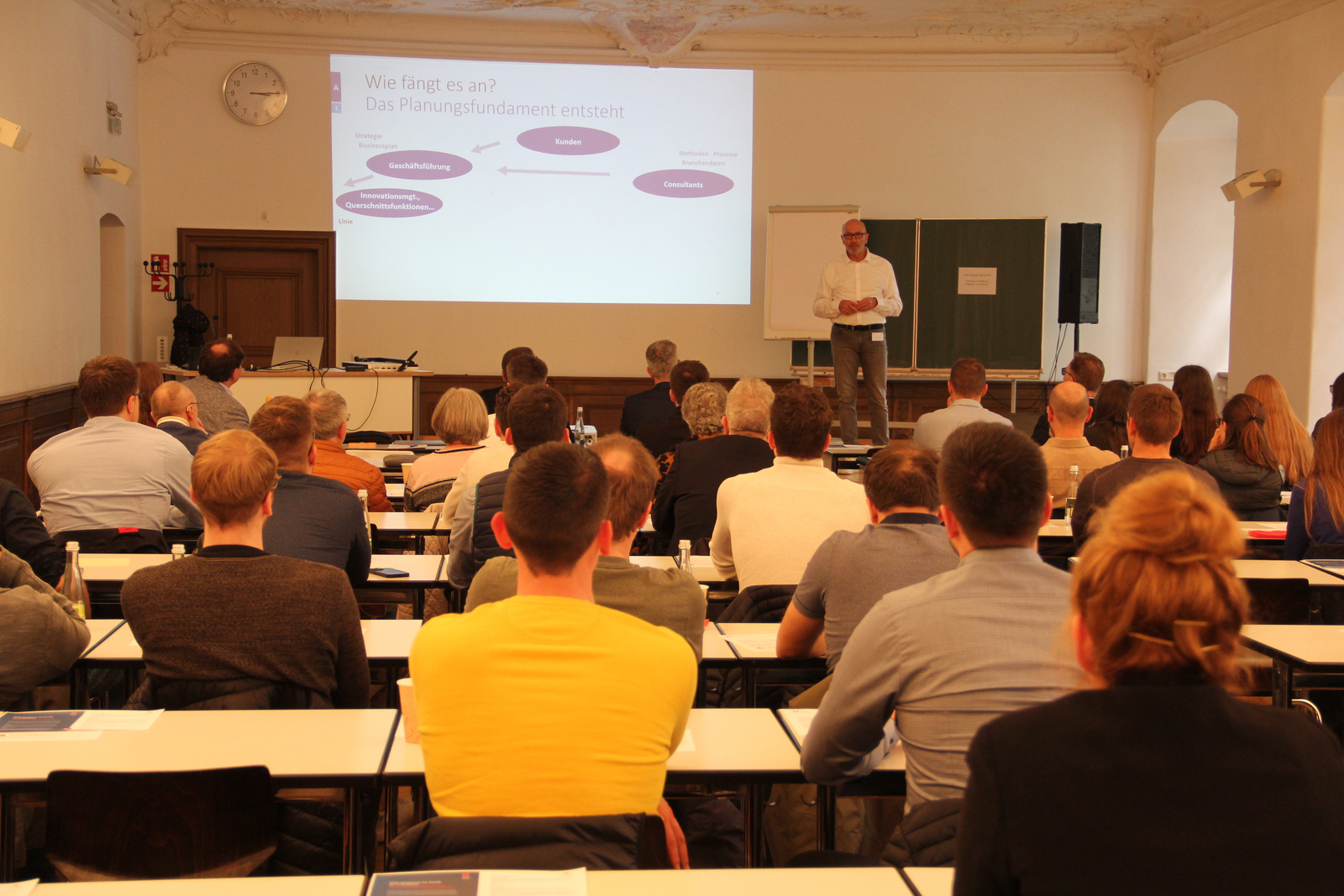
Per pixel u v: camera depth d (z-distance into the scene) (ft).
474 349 30.19
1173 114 29.25
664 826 4.77
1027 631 5.16
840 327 25.96
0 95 20.80
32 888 4.36
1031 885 2.87
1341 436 11.21
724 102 30.07
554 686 4.72
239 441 6.70
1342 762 2.98
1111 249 30.81
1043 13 28.02
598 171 29.99
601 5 27.84
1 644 6.54
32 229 22.27
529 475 4.91
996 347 30.17
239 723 6.19
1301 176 24.26
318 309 29.78
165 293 29.25
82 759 5.63
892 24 29.14
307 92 29.09
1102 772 2.88
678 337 30.58
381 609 10.39
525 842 4.54
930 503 7.18
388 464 19.31
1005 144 30.42
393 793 6.95
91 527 11.71
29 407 22.15
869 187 30.45
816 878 4.58
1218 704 2.93
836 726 5.40
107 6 25.95
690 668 4.99
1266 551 12.67
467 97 29.50
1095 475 11.46
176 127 28.86
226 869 5.22
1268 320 25.55
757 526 9.12
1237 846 2.81
